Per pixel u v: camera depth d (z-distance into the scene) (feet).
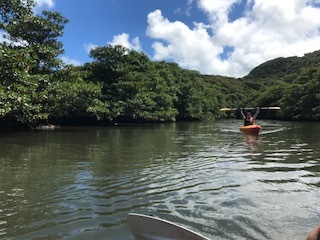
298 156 35.47
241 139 57.21
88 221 15.20
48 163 30.19
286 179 23.94
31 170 26.86
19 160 31.86
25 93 53.98
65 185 21.93
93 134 65.77
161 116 126.82
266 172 26.58
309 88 170.09
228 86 347.36
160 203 18.16
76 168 27.86
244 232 14.16
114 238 13.28
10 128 73.20
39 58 70.95
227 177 24.64
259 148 43.24
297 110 178.60
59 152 37.73
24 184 22.12
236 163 30.91
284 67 451.94
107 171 26.68
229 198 19.13
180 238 10.73
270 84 376.27
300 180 23.62
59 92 67.10
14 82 52.95
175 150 40.68
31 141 50.14
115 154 36.42
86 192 20.24
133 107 111.34
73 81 75.92
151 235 11.40
